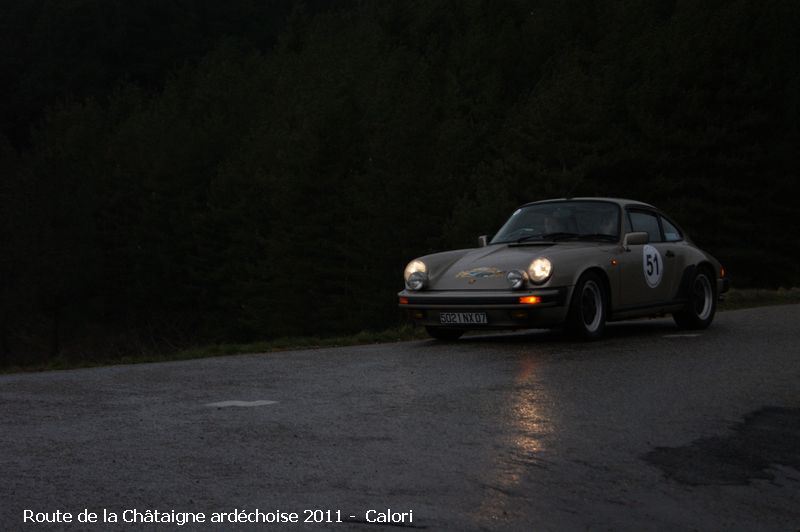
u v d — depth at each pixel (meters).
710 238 39.69
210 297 59.22
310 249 45.97
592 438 4.20
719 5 49.59
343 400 5.25
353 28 83.25
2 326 57.72
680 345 8.06
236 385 5.96
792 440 4.23
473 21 74.12
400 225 43.09
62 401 5.39
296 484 3.39
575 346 8.09
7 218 59.31
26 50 99.62
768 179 40.78
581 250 8.58
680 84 41.94
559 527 2.95
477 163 50.97
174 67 93.38
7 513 3.08
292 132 55.41
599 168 40.16
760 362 6.82
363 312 42.19
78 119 83.38
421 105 48.09
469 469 3.61
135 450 3.98
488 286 8.32
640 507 3.19
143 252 63.41
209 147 65.88
